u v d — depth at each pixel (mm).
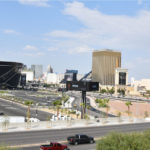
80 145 48188
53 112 124500
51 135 56156
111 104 191625
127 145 31719
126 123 85062
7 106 144625
